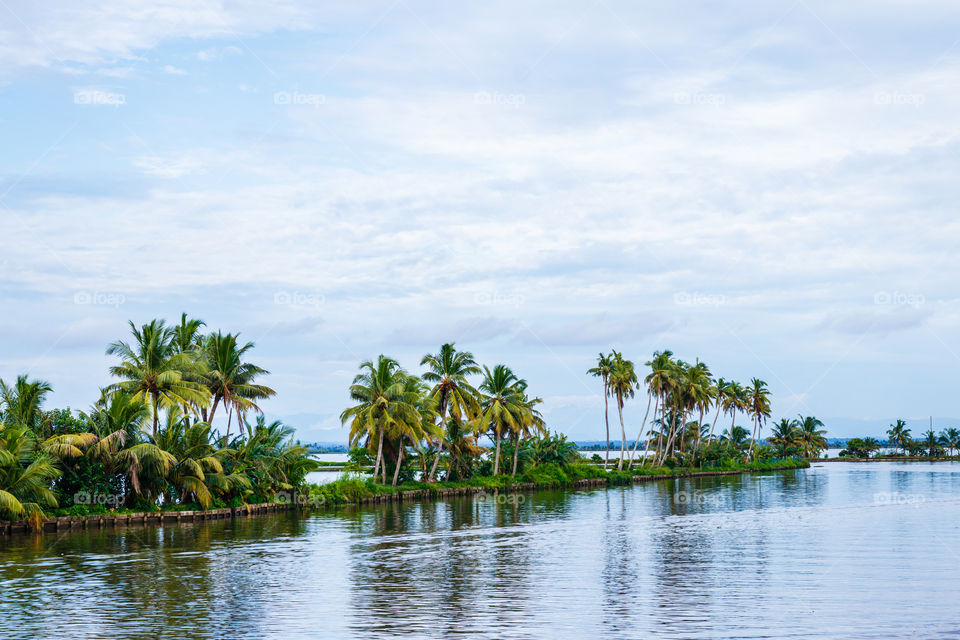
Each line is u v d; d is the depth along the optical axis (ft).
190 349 249.55
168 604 107.96
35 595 113.80
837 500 284.41
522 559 146.92
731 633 91.91
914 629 93.50
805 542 168.25
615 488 368.07
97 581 124.16
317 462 260.83
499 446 369.50
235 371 250.98
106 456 198.70
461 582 123.95
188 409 226.17
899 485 373.20
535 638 90.17
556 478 378.53
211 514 218.79
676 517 224.74
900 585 119.65
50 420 202.39
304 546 163.32
